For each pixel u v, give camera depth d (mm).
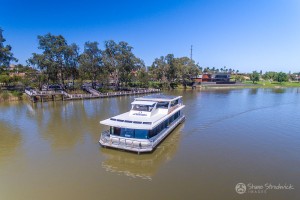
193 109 46281
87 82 99688
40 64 62500
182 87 103750
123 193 15000
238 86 119125
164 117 25625
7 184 16062
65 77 74188
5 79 65938
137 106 25859
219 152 22359
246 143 25078
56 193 14969
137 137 21844
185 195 14812
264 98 66125
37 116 38625
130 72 88250
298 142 25484
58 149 22781
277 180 16938
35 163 19531
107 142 22188
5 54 62750
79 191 15211
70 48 66438
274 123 34469
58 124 32938
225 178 17141
